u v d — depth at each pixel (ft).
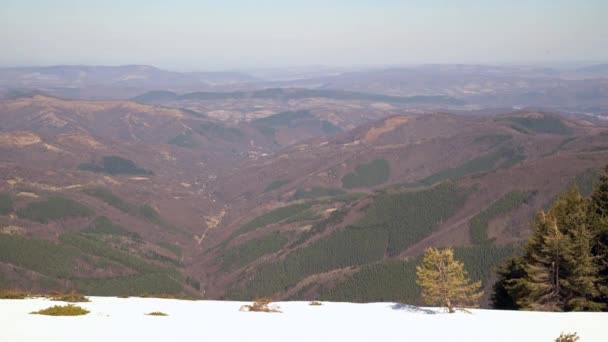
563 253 185.68
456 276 179.93
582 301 185.37
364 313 172.96
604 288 188.03
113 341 118.21
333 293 540.11
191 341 121.49
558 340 126.93
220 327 138.51
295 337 130.11
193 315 158.20
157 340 121.08
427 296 180.24
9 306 159.94
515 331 140.77
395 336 134.21
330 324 148.77
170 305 183.01
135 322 140.67
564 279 189.47
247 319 152.97
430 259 181.27
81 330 127.34
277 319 155.22
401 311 178.29
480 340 130.93
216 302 200.44
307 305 195.31
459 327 146.00
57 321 137.08
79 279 614.34
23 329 126.11
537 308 187.52
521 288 198.29
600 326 146.20
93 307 168.66
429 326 147.33
